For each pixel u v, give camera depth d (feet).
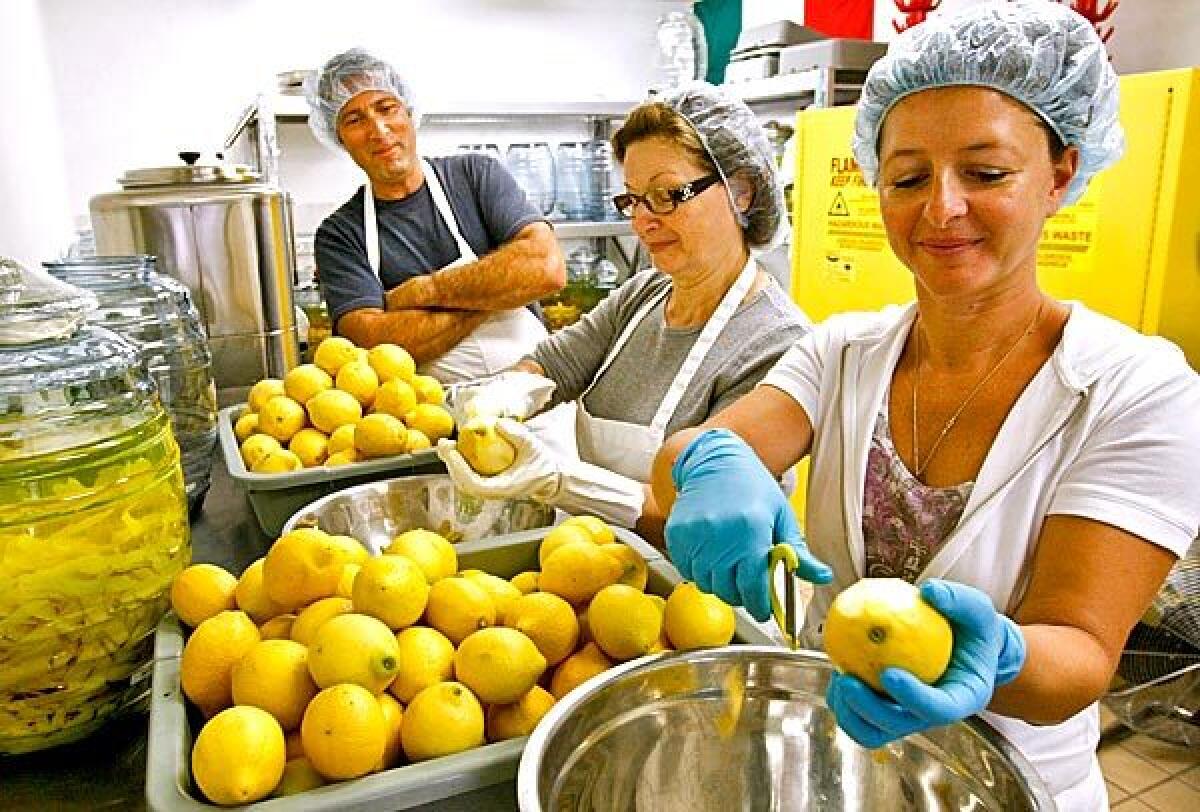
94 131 10.68
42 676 2.47
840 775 2.31
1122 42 8.67
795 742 2.36
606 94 13.61
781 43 10.87
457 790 2.02
